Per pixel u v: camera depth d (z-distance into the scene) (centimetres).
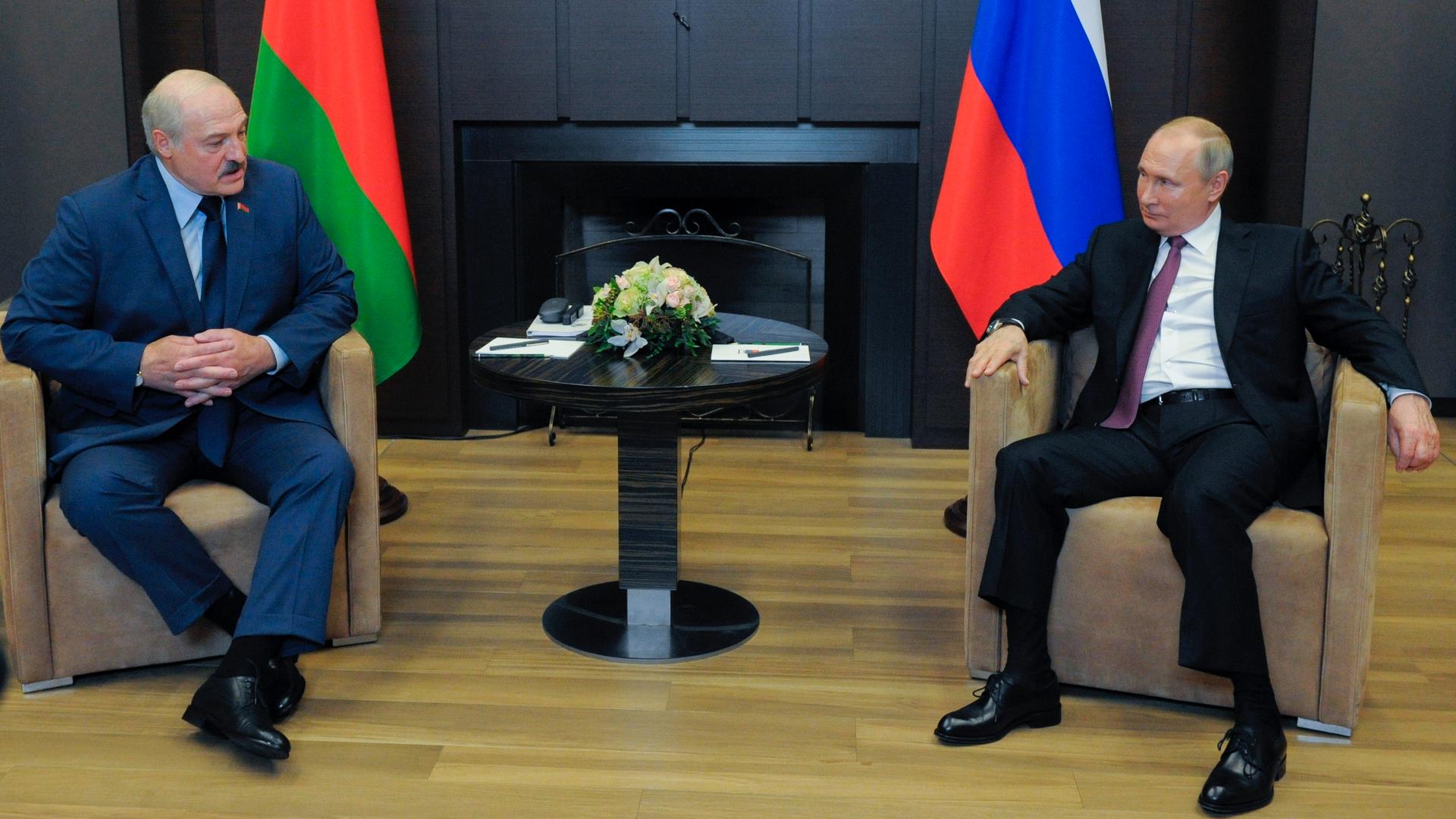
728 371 274
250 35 434
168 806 217
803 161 445
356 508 278
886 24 428
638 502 289
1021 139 361
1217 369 261
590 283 475
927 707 256
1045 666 249
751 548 352
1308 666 240
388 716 250
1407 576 331
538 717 250
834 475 422
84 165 496
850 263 458
